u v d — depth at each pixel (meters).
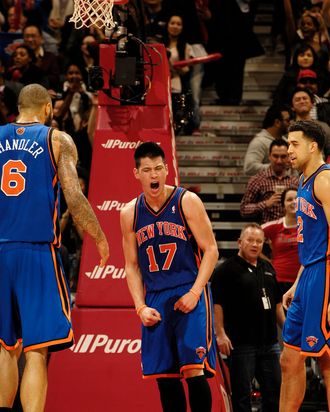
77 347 9.83
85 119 16.20
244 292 11.26
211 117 18.72
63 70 18.50
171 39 17.59
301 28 18.61
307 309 8.77
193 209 8.49
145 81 10.80
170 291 8.58
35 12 19.42
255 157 15.48
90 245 10.30
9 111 15.97
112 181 10.62
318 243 8.80
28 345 7.99
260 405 12.51
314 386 12.42
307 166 8.96
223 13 18.78
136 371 9.72
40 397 7.85
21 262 8.10
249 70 20.05
